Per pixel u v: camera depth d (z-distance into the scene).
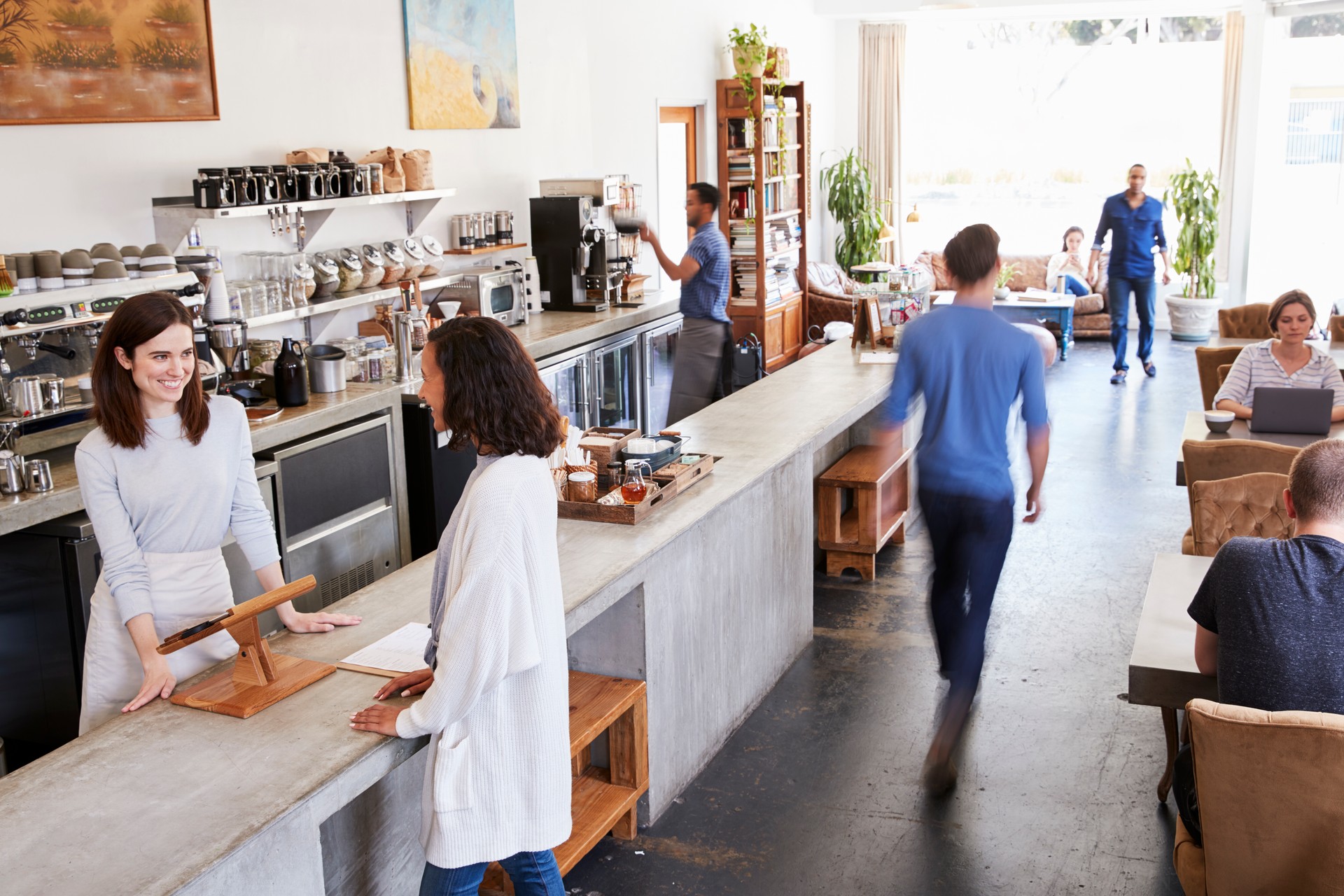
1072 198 12.81
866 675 4.46
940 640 3.59
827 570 5.58
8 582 3.72
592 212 7.23
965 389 3.49
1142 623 2.96
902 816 3.47
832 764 3.78
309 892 2.04
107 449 2.57
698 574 3.63
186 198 4.81
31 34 4.17
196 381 2.63
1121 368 9.77
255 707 2.30
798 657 4.64
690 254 6.91
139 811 1.96
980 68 12.82
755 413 4.91
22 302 3.61
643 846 3.33
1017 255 12.57
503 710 2.21
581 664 3.37
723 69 10.01
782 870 3.20
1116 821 3.41
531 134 7.35
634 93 8.66
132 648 2.72
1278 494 3.66
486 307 6.34
